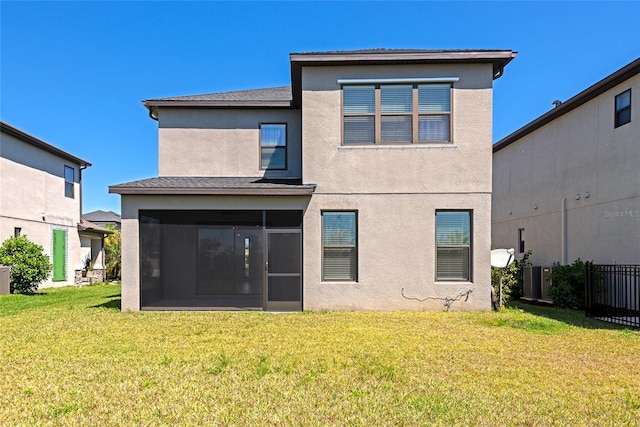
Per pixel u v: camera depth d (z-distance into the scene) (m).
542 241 15.06
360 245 10.59
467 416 4.04
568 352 6.45
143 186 10.44
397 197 10.63
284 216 11.21
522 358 6.09
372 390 4.73
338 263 10.75
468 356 6.16
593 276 10.38
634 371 5.53
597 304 10.55
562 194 13.83
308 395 4.57
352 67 10.71
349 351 6.41
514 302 13.26
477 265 10.47
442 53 10.33
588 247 12.41
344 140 10.79
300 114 13.05
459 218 10.69
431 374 5.31
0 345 6.82
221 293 12.26
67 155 20.27
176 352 6.36
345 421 3.92
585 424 3.91
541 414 4.12
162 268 12.09
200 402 4.38
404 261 10.55
